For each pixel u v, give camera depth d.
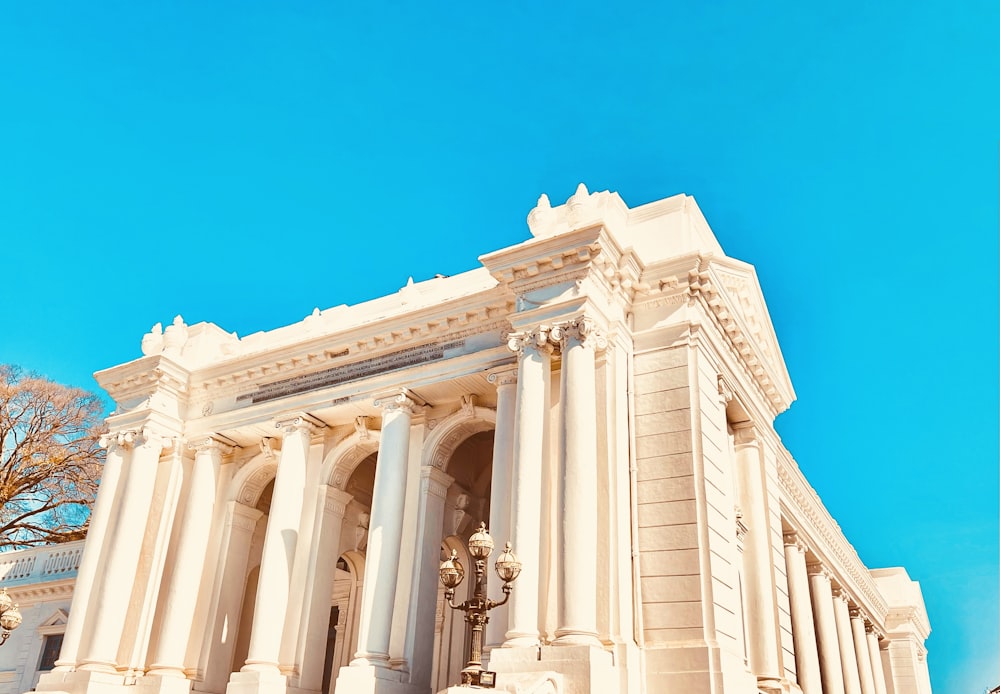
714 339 24.41
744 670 20.78
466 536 30.52
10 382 48.41
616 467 20.92
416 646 24.12
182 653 26.94
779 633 25.19
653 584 20.39
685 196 25.22
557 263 22.47
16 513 46.97
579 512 19.45
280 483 27.14
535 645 18.61
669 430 21.83
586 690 17.25
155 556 28.41
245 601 30.73
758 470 26.97
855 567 49.53
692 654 19.11
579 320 21.50
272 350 29.14
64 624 35.84
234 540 29.31
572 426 20.41
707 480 21.22
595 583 19.34
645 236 25.09
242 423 29.30
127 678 26.59
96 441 49.41
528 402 21.34
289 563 26.25
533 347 22.03
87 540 28.77
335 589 35.03
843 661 43.50
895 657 59.78
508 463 22.84
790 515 34.81
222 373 30.31
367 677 22.16
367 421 27.80
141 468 28.92
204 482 29.11
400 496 25.02
